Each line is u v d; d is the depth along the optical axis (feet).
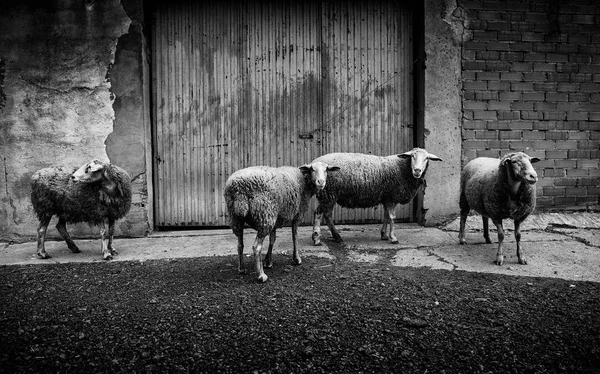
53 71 20.90
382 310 11.64
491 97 22.75
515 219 15.90
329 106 23.36
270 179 13.62
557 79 22.99
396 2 23.41
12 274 15.31
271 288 13.46
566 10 22.85
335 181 18.51
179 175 22.94
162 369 8.75
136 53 20.94
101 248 18.92
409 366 8.86
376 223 23.91
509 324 10.71
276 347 9.63
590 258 16.47
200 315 11.39
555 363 8.91
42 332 10.40
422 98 22.84
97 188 16.99
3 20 20.67
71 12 20.80
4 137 20.93
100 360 9.10
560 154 23.18
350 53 23.35
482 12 22.49
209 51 22.77
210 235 21.62
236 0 22.77
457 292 12.95
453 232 21.35
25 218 21.07
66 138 21.08
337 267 15.70
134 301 12.49
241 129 23.06
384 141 23.71
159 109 22.70
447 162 22.74
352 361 9.05
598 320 10.88
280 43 23.06
